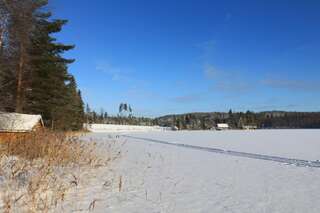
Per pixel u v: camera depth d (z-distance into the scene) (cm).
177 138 4956
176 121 16988
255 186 1056
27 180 820
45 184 812
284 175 1300
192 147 3041
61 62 3412
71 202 737
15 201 633
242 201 844
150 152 2327
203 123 16750
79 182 944
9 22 1609
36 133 1202
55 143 1164
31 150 1066
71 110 5334
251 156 2144
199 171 1379
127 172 1238
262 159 1947
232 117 17800
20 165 916
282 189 1009
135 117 17162
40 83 3288
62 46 3294
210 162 1745
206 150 2670
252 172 1377
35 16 1808
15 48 1806
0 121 2169
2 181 798
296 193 951
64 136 1283
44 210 645
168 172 1315
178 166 1537
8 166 896
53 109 3672
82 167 1170
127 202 781
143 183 1038
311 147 3030
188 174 1280
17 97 2595
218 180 1160
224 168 1501
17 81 2569
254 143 3662
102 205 737
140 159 1772
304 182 1139
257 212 746
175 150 2616
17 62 2023
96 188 901
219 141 4091
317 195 925
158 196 865
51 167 977
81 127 6297
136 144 3291
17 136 1159
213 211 746
